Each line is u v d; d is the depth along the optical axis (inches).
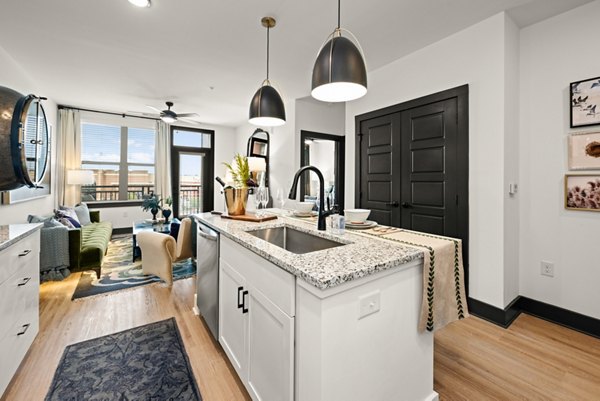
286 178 188.4
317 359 36.1
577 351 72.5
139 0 82.3
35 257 72.2
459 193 97.3
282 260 41.3
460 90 96.4
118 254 167.2
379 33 98.5
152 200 188.9
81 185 212.2
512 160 90.0
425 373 51.2
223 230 65.6
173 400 55.8
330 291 35.5
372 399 42.1
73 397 56.2
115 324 85.4
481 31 91.2
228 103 189.9
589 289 81.7
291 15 89.7
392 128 120.4
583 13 81.5
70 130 200.2
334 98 62.3
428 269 47.3
